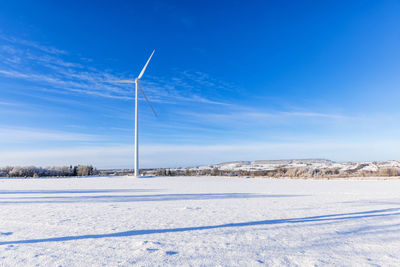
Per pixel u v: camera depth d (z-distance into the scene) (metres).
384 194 13.33
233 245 4.00
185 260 3.29
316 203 9.43
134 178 31.28
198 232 4.86
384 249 3.86
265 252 3.66
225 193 13.59
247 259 3.36
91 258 3.34
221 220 6.08
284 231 4.97
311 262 3.26
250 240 4.30
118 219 6.16
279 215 6.79
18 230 4.97
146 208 8.06
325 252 3.69
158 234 4.68
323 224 5.66
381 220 6.15
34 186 18.22
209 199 10.77
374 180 28.34
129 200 10.30
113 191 14.55
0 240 4.24
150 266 3.07
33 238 4.36
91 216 6.55
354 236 4.63
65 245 3.94
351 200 10.45
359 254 3.61
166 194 12.88
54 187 17.39
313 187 18.44
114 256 3.43
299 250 3.78
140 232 4.84
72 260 3.26
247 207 8.30
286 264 3.18
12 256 3.41
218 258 3.38
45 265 3.08
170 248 3.81
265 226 5.42
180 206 8.54
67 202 9.59
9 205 8.72
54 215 6.68
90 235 4.59
